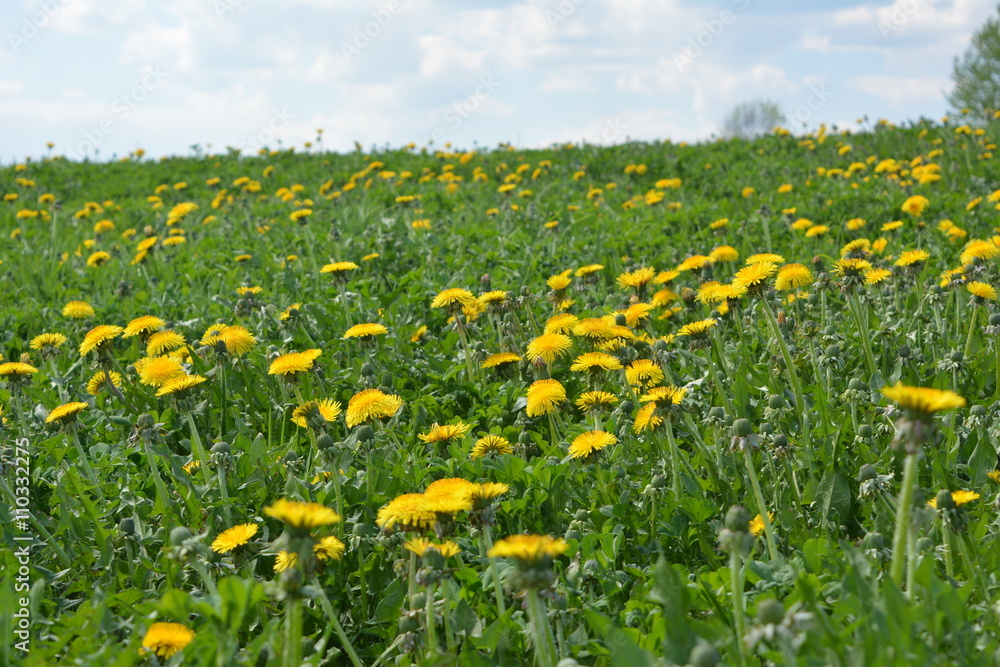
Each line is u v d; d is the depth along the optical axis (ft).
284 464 11.92
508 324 17.48
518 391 15.17
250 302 19.17
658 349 13.79
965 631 6.59
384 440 12.75
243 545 8.82
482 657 7.70
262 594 6.86
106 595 8.96
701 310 19.15
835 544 9.45
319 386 15.15
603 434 10.85
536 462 11.59
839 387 15.26
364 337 15.47
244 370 15.74
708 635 6.63
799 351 15.64
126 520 10.35
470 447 12.48
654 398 10.91
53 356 16.79
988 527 9.56
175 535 7.89
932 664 6.18
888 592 6.17
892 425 11.71
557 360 16.65
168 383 11.93
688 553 10.38
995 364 14.51
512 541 6.79
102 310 22.93
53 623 8.49
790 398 14.14
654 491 10.62
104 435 14.61
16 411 14.96
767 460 11.14
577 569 8.98
